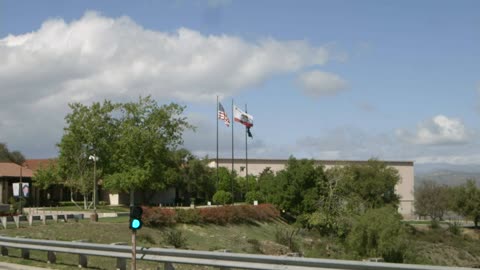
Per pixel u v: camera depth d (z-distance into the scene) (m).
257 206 63.09
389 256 41.78
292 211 66.56
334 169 74.12
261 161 106.50
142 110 66.81
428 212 94.69
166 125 67.25
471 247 68.06
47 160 95.06
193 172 87.69
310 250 46.28
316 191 64.00
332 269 12.07
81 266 17.80
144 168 65.50
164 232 44.72
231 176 86.12
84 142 67.75
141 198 84.06
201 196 90.69
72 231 36.69
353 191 69.50
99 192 84.62
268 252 45.78
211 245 45.72
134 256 13.93
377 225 42.50
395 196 84.31
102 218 47.62
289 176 67.56
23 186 54.31
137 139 65.12
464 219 85.88
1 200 70.44
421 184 101.75
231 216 56.72
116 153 66.31
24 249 20.28
